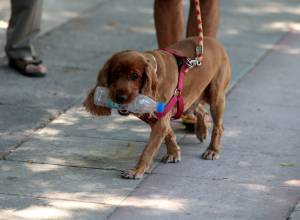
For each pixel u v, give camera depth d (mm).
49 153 9914
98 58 13922
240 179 9312
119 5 17484
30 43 12922
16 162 9625
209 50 9797
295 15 17281
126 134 10625
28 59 12844
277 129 10969
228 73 10164
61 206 8500
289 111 11695
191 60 9422
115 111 11469
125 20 16328
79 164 9602
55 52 14148
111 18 16422
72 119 11141
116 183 9109
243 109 11734
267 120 11305
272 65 13820
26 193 8797
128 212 8398
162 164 9695
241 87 12695
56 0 17547
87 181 9148
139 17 16594
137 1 17938
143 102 8688
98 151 10016
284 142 10500
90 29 15594
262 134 10766
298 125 11141
